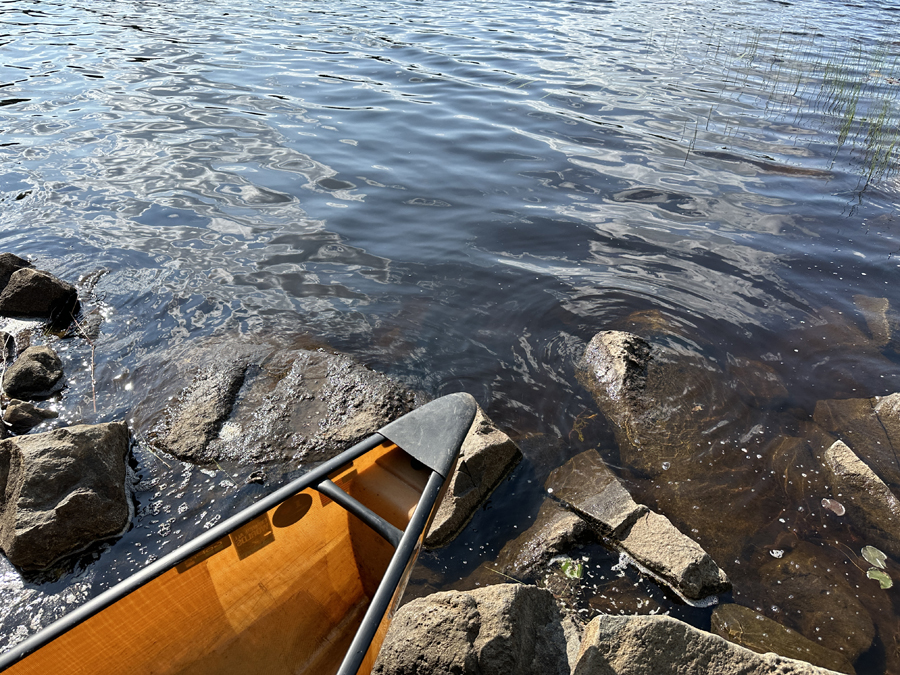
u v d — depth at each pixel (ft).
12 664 7.84
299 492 10.40
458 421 11.78
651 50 48.70
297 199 25.55
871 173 29.19
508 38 50.83
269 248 22.13
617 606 11.28
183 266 20.89
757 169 29.55
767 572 12.05
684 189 27.45
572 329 18.52
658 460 14.39
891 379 16.83
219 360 16.71
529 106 36.47
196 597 9.73
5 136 30.14
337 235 23.12
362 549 11.80
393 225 23.93
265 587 10.74
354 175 27.81
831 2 70.69
